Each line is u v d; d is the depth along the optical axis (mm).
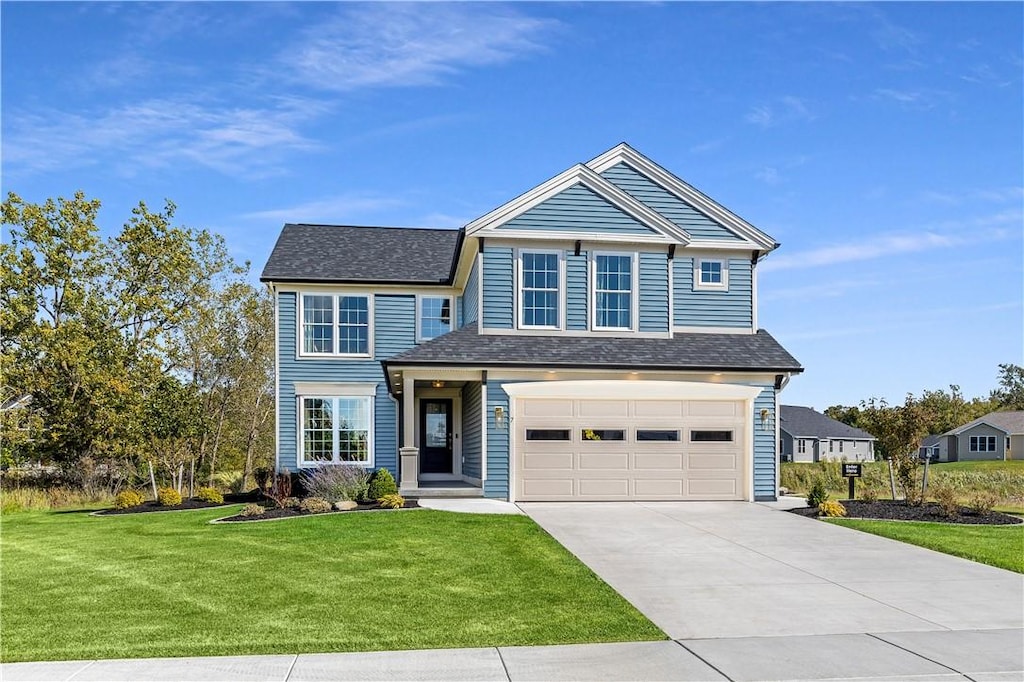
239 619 8367
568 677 6566
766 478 18672
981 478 40219
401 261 24188
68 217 30781
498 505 17031
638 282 19547
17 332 29547
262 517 15750
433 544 12445
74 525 16031
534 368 17922
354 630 7941
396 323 23219
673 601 9250
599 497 18203
